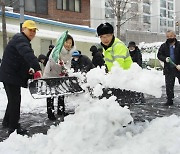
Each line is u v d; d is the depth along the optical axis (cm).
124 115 435
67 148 404
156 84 424
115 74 429
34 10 2581
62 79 489
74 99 472
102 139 415
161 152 387
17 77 499
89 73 453
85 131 421
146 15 5738
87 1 2984
